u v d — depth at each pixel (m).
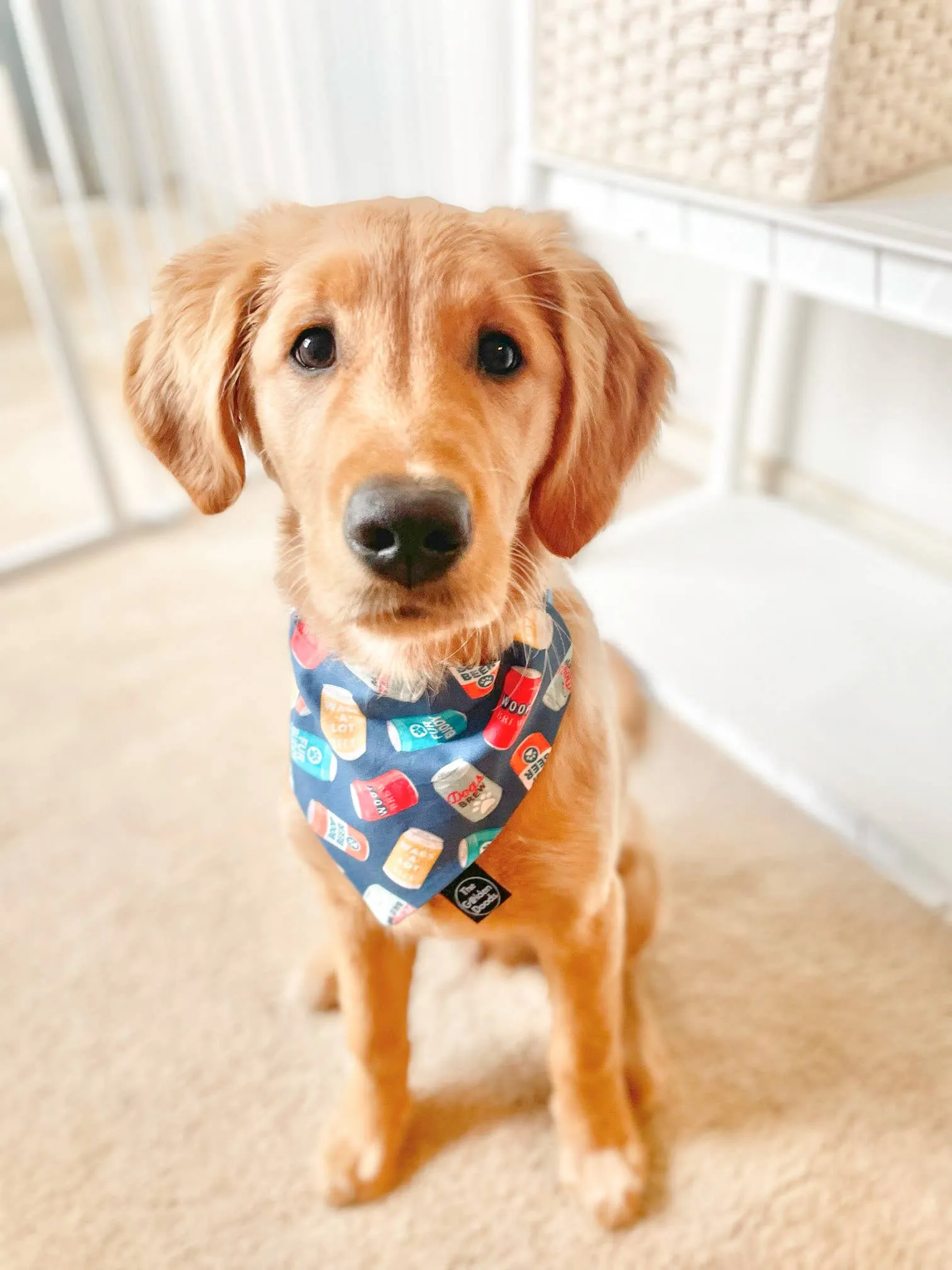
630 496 2.26
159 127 2.83
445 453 0.72
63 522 2.33
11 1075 1.23
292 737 0.96
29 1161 1.15
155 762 1.67
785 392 2.09
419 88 2.21
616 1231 1.06
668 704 1.71
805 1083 1.19
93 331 2.97
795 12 1.03
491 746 0.87
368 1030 1.07
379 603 0.74
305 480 0.80
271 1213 1.09
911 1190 1.09
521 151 1.46
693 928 1.37
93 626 2.00
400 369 0.76
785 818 1.54
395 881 0.92
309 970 1.30
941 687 1.61
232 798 1.60
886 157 1.17
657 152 1.27
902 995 1.28
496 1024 1.27
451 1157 1.14
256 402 0.86
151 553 2.21
